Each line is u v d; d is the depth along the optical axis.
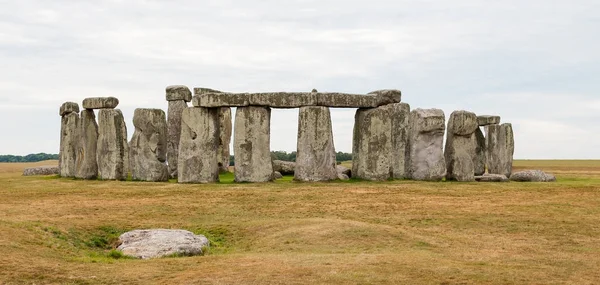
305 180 35.03
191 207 26.66
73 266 16.84
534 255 18.66
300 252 19.08
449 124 37.97
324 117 35.25
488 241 20.78
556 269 16.67
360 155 36.38
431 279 15.35
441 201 27.92
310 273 15.78
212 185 33.44
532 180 37.00
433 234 21.75
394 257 17.50
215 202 27.84
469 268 16.47
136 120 37.28
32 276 15.60
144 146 37.06
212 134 35.56
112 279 15.68
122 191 31.19
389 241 20.19
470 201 27.89
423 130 36.97
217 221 24.16
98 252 19.97
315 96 35.22
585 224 23.12
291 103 35.16
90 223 22.61
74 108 41.78
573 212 25.22
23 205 26.69
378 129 35.97
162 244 19.47
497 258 18.12
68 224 22.05
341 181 35.16
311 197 28.95
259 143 35.12
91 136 39.09
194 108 35.69
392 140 38.91
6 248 17.55
